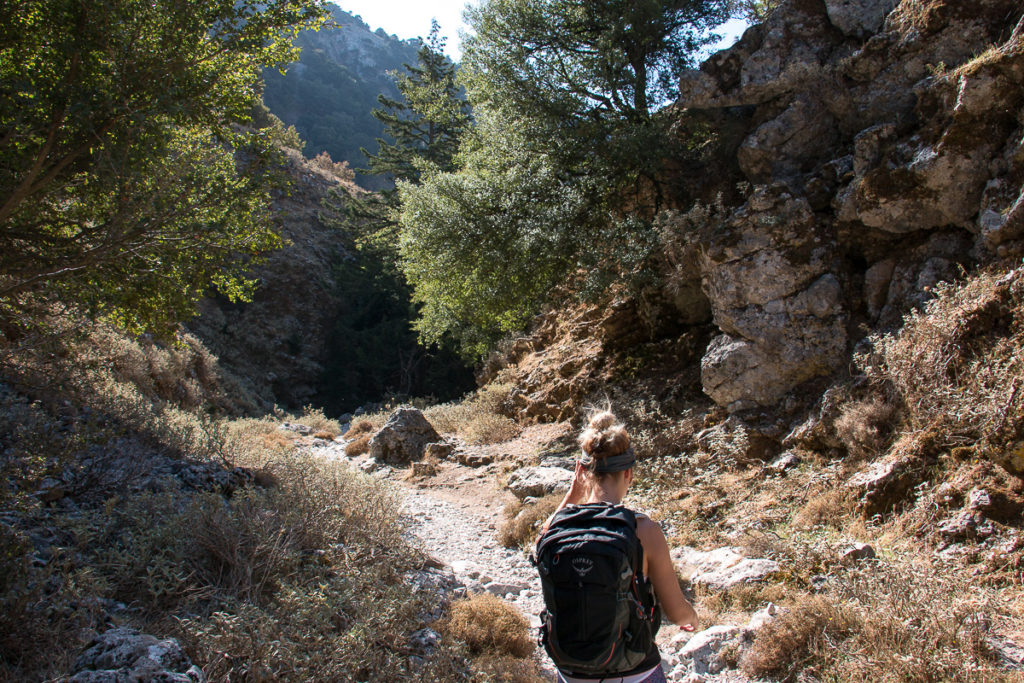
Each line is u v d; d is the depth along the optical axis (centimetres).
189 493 671
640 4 1379
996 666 401
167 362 1617
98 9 604
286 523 576
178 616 424
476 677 442
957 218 831
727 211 1116
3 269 624
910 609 448
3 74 600
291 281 4297
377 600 494
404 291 3950
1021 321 650
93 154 627
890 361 739
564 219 1287
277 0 686
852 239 942
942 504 601
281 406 3734
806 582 559
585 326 1591
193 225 646
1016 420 583
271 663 382
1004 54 769
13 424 624
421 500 1091
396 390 4025
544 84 1371
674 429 1047
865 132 930
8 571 382
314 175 5238
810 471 803
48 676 325
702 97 1145
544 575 249
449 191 1364
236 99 716
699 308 1268
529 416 1520
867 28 1041
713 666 480
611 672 246
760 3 1544
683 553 715
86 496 589
